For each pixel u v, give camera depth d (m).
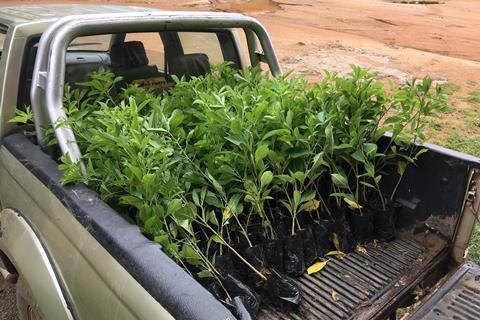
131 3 17.69
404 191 2.59
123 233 1.64
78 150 2.04
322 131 2.32
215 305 1.30
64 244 1.89
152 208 1.75
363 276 2.20
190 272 1.88
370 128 2.55
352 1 24.97
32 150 2.39
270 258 2.11
